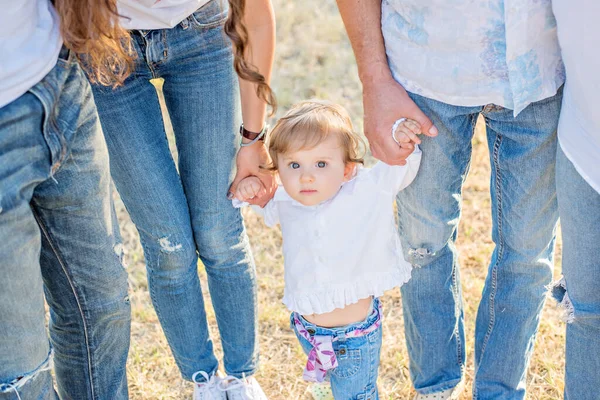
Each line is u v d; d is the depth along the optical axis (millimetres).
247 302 2504
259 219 3799
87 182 1926
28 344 1785
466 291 3217
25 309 1749
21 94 1637
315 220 2295
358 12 2158
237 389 2574
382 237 2314
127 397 2309
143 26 2143
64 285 2041
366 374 2391
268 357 2986
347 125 2250
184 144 2346
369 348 2365
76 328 2104
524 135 2143
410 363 2631
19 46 1614
